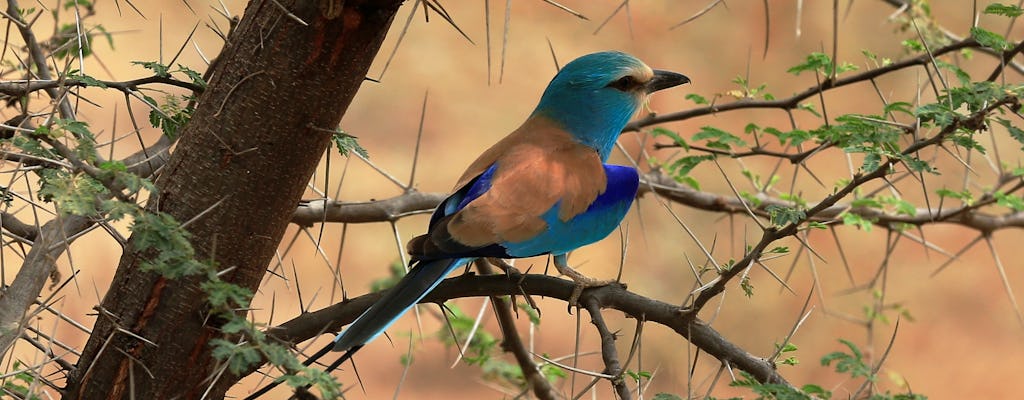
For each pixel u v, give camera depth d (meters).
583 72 9.96
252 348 5.34
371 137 23.39
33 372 6.35
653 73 10.38
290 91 6.18
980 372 21.22
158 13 23.52
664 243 21.55
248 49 6.22
